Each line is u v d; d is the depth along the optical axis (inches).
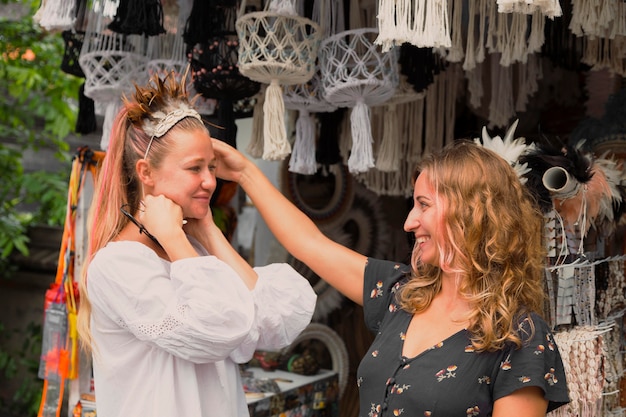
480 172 55.4
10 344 187.3
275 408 109.0
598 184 78.0
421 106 110.8
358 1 83.9
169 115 58.0
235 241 135.7
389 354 58.1
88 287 58.0
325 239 69.9
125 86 89.2
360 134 77.3
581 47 96.3
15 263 185.9
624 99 99.6
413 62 83.4
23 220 192.9
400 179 115.5
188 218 65.5
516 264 54.6
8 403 186.4
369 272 66.9
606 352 85.3
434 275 60.8
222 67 80.3
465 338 54.6
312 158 90.1
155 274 55.8
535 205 71.0
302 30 74.0
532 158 74.9
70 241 96.1
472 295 54.5
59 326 94.9
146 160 57.8
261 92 93.0
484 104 120.5
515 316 53.6
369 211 139.9
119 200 60.6
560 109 129.1
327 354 134.0
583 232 78.4
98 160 98.7
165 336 53.2
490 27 76.9
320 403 120.6
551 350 52.6
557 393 51.6
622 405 94.4
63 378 94.1
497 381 52.3
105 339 58.5
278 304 62.9
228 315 52.7
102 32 89.1
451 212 54.9
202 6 81.0
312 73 76.2
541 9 52.1
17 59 178.4
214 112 101.0
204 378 59.9
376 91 76.7
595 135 102.0
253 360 126.1
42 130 203.9
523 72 107.0
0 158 183.8
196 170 58.1
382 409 56.2
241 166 72.4
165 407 56.2
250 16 72.5
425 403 53.4
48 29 83.7
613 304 94.0
